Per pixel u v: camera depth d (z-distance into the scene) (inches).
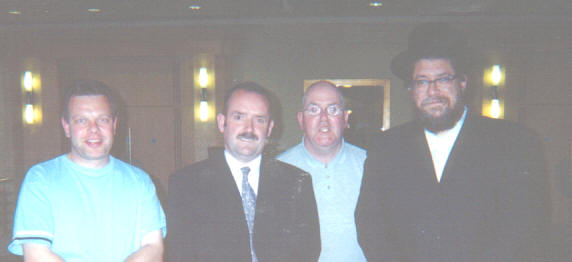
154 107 243.6
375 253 64.5
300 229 69.7
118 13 217.9
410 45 63.3
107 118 65.7
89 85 65.9
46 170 64.7
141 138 244.8
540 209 57.0
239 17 231.1
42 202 61.4
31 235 59.5
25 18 224.8
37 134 240.2
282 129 237.8
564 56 230.7
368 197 66.5
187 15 225.1
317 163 80.8
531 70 231.9
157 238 69.8
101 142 64.6
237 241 65.4
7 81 237.3
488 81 229.6
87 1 195.9
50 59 238.2
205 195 66.8
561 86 231.8
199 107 238.4
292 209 69.7
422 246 60.9
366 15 228.7
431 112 60.8
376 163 67.1
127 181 68.5
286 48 237.9
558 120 232.8
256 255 66.4
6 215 219.6
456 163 60.1
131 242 67.1
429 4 205.0
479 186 58.7
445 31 60.4
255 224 66.9
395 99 237.5
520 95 231.6
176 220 66.5
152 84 243.0
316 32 235.0
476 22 227.3
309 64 238.4
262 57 237.8
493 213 58.2
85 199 63.9
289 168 73.3
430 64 60.2
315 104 77.8
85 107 63.7
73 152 65.8
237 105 68.6
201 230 65.7
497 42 225.8
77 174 64.8
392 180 64.8
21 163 237.9
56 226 62.0
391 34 233.0
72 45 231.5
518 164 57.3
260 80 238.4
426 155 62.8
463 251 58.4
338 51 238.1
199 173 68.3
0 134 238.5
